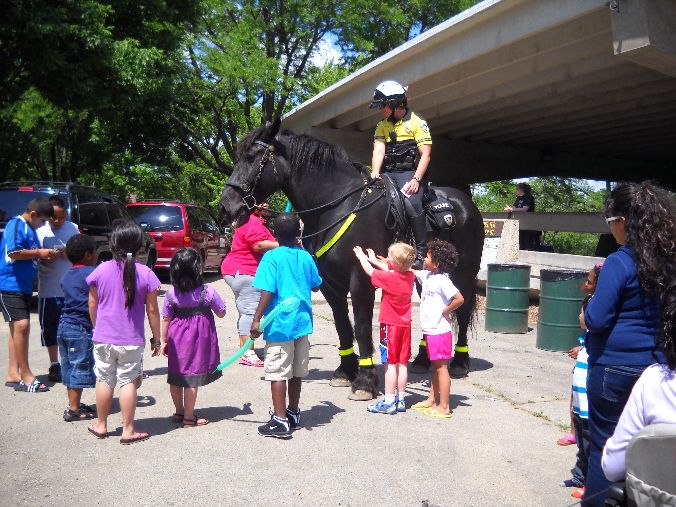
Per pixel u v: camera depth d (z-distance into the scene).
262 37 25.67
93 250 5.41
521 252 12.51
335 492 4.03
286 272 4.98
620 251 3.01
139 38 17.30
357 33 25.39
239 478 4.21
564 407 5.91
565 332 8.38
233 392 6.27
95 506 3.79
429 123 15.62
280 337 4.91
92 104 15.45
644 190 2.97
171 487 4.06
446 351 5.54
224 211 5.83
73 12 14.23
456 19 10.05
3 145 20.03
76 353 5.24
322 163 5.96
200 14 20.33
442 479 4.25
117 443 4.83
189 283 5.11
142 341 4.87
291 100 27.86
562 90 11.88
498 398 6.22
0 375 6.75
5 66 14.89
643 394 2.63
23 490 3.99
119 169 28.94
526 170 19.25
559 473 4.39
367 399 5.99
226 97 25.22
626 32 7.45
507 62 10.60
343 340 6.45
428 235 6.39
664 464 2.33
